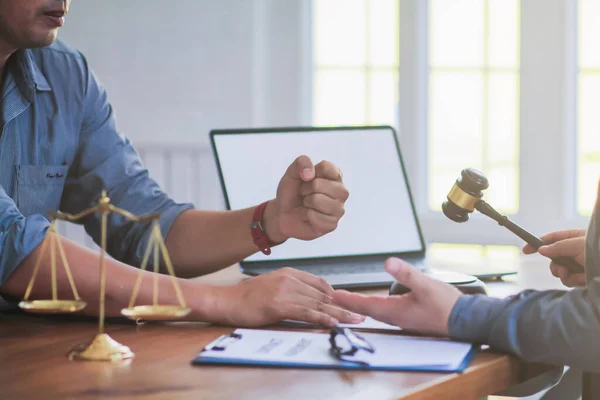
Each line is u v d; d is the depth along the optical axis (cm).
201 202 471
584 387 126
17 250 129
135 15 472
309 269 183
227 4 462
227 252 164
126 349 105
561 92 419
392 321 117
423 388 91
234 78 464
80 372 98
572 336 103
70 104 174
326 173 151
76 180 179
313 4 464
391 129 205
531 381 121
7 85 163
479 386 100
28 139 168
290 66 466
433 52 446
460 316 111
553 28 419
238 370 98
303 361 100
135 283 127
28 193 168
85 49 479
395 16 452
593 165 419
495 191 437
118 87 476
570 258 142
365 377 95
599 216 107
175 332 120
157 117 474
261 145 196
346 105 462
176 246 168
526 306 108
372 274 175
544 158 424
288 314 121
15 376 96
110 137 182
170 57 471
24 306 105
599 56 416
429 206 450
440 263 199
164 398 87
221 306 124
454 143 444
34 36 147
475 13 437
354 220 196
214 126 468
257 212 161
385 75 455
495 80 435
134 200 177
